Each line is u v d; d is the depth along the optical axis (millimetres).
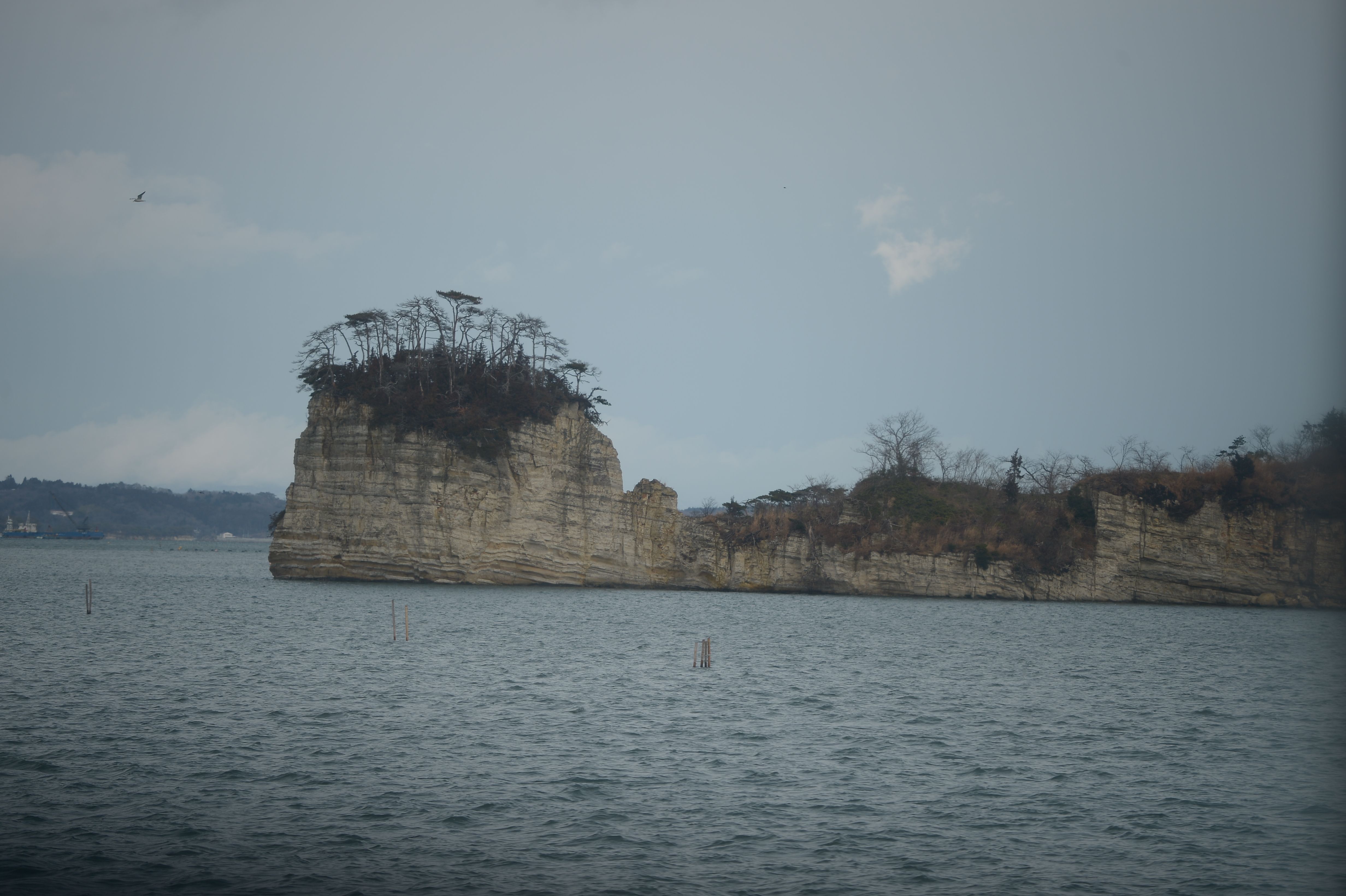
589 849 29750
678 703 51531
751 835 31188
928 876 28281
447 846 29750
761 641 81812
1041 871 28812
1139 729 46781
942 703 53062
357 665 61156
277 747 39781
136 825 30750
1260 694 56969
